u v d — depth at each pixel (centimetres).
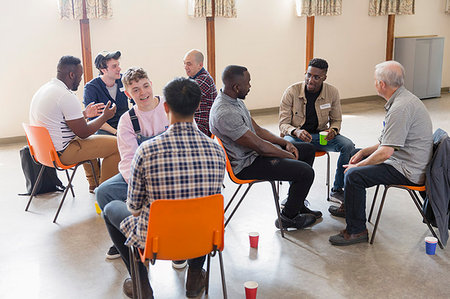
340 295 245
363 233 305
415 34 955
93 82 409
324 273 268
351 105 885
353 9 875
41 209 378
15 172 484
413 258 284
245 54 783
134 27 678
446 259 282
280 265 279
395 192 405
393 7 887
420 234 318
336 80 888
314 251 296
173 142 191
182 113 192
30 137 351
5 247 309
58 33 627
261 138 332
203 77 403
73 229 338
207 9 705
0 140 618
